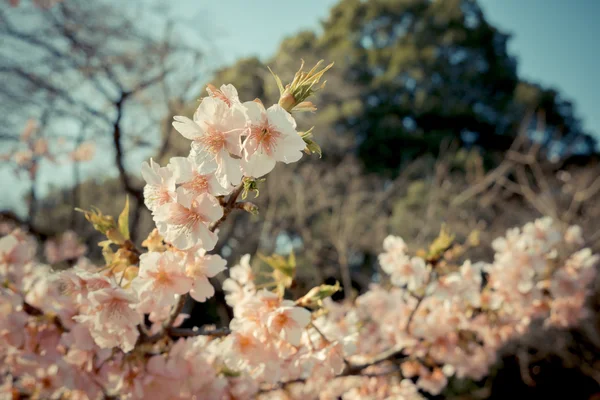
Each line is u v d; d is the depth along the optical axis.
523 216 10.58
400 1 17.14
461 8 17.27
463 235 10.03
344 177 12.87
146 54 7.61
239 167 1.12
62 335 1.71
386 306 3.12
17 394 2.50
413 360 2.89
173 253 1.39
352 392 2.93
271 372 1.54
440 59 16.70
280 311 1.46
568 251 3.59
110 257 1.57
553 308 3.27
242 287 1.91
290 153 1.13
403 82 16.47
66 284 1.53
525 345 8.97
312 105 1.21
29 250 2.23
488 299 2.89
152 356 1.76
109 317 1.41
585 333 8.80
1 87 6.52
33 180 6.34
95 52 6.77
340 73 15.01
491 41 17.77
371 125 15.52
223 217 1.28
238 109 1.12
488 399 10.54
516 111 16.42
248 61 12.54
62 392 2.38
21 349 1.89
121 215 1.52
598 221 9.20
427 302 2.92
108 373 1.78
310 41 16.23
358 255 11.77
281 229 10.62
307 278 10.65
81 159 6.74
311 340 1.72
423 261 2.53
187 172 1.19
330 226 10.89
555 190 11.69
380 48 17.34
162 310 1.81
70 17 6.58
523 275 2.85
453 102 16.31
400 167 14.68
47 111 6.89
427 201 11.65
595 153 16.38
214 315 9.77
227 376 2.05
